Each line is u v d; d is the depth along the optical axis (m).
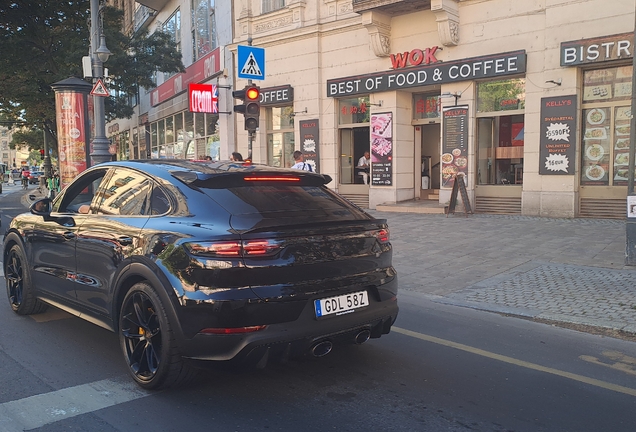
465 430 3.42
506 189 14.42
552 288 7.04
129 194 4.51
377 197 16.77
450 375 4.35
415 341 5.20
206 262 3.51
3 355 4.71
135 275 3.97
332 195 4.62
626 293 6.66
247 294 3.48
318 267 3.75
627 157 12.56
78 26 25.28
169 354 3.70
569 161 12.96
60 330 5.45
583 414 3.67
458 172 14.86
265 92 19.17
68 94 15.65
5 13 23.11
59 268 5.08
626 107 12.49
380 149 16.59
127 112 25.84
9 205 24.08
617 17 12.08
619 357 4.81
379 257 4.18
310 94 18.12
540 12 13.20
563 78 12.91
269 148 20.41
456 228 12.02
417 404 3.80
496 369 4.50
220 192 4.01
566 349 5.01
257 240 3.54
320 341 3.74
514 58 13.47
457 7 14.45
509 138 14.38
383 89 16.11
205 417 3.56
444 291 7.13
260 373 4.36
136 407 3.71
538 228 11.63
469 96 14.53
